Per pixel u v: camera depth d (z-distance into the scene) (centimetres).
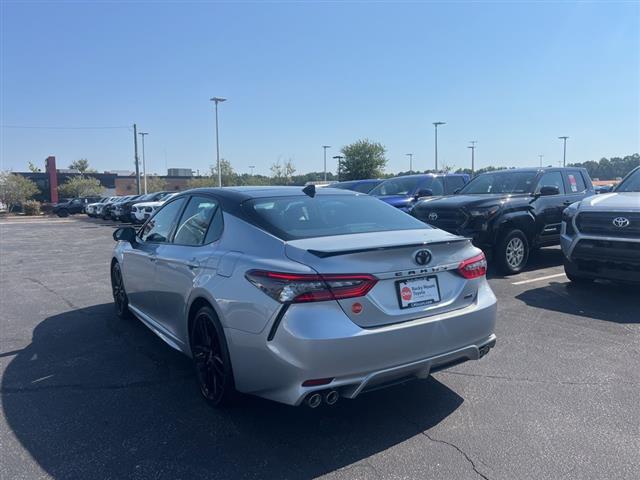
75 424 360
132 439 338
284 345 300
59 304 732
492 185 962
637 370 435
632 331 536
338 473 296
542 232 891
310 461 309
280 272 308
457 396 395
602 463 301
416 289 333
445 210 838
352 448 323
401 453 316
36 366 476
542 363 454
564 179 967
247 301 321
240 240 364
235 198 407
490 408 373
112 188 8656
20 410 384
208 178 6606
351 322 305
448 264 350
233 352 335
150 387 423
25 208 5228
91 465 308
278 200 407
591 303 648
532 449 317
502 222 813
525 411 367
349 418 363
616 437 329
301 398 298
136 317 599
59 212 4769
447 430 343
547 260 991
